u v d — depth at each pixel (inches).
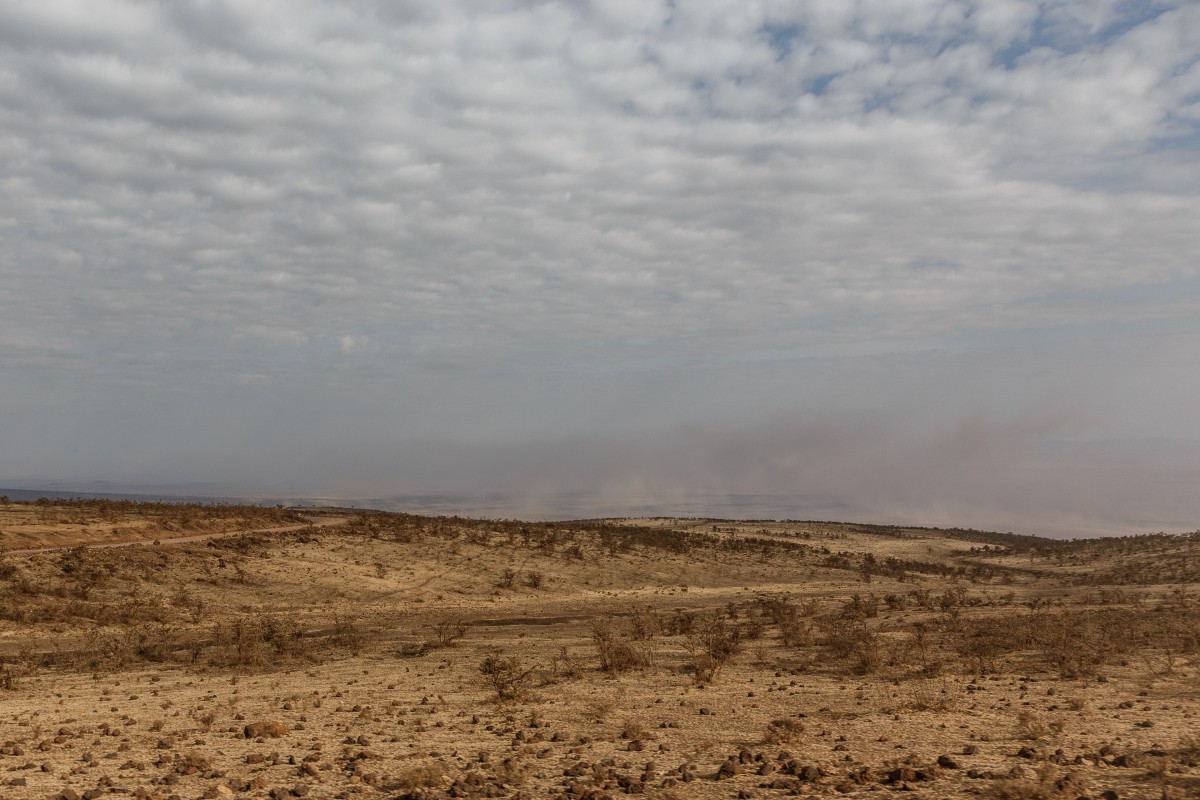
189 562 2162.9
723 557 3339.1
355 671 1095.0
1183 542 3659.0
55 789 458.9
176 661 1215.6
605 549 3174.2
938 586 2910.9
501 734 641.6
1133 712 644.7
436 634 1481.3
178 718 762.8
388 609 1983.3
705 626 1512.1
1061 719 616.4
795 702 765.9
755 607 1990.7
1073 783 402.9
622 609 2028.8
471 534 3105.3
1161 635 1160.8
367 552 2625.5
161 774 503.2
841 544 4419.3
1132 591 2305.6
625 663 1033.5
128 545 2239.2
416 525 3186.5
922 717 654.5
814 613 1772.9
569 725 672.4
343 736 647.1
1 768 528.4
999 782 415.8
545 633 1512.1
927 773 437.4
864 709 706.8
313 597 2070.6
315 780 480.7
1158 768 437.4
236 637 1304.1
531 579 2539.4
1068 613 1551.4
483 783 458.9
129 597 1815.9
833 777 451.2
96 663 1175.6
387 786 461.1
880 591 2632.9
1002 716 647.1
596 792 420.2
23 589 1728.6
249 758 542.3
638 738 607.5
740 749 512.7
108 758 566.9
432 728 681.0
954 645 1150.3
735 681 924.0
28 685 1013.2
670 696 824.9
